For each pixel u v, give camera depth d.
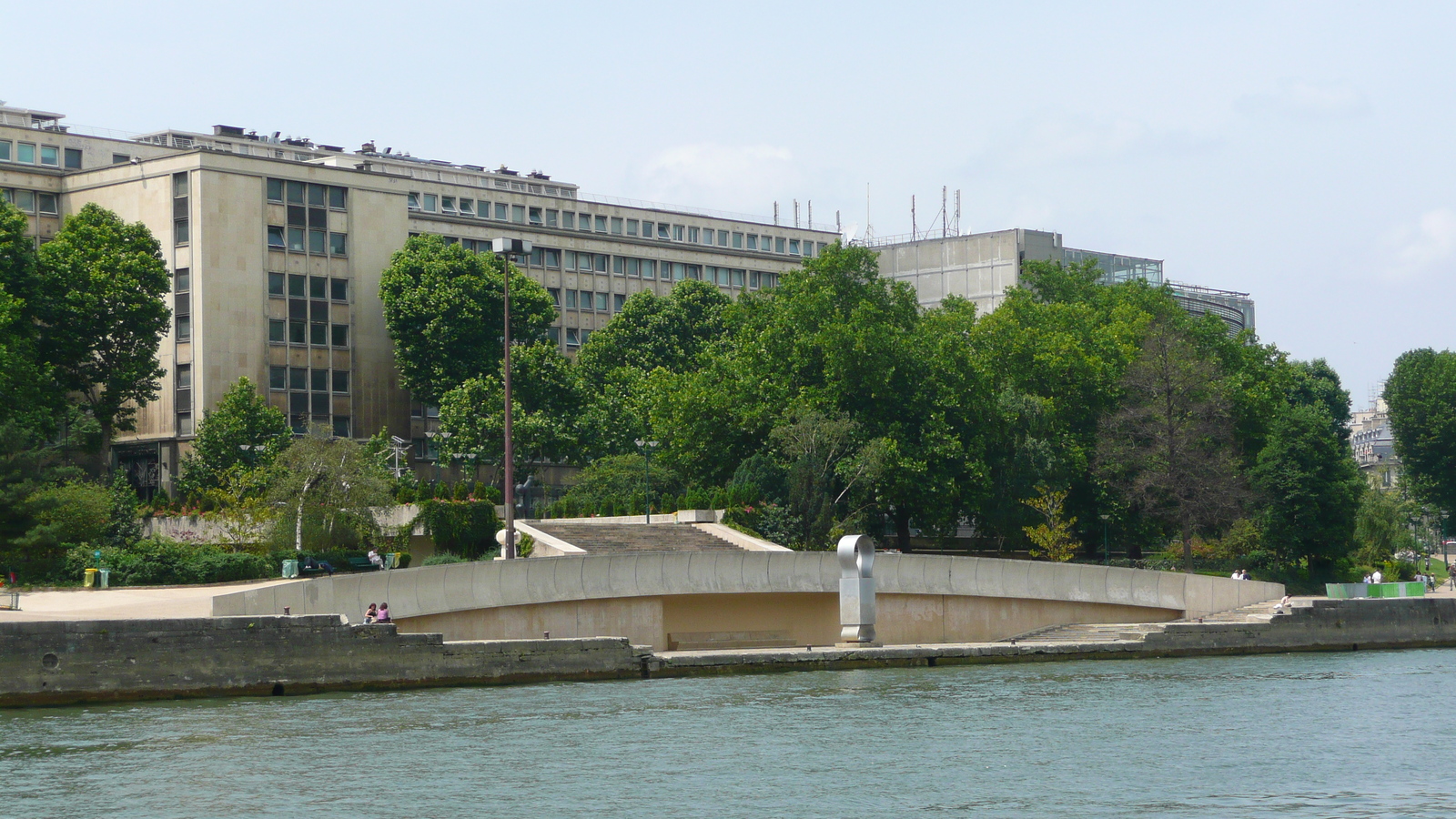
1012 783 31.22
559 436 103.19
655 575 58.12
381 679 45.50
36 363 87.00
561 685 48.34
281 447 94.06
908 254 165.38
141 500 106.12
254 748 34.69
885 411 90.00
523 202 142.62
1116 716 41.72
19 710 39.69
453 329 109.94
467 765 32.81
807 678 51.75
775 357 94.38
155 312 94.56
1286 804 28.97
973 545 102.62
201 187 106.38
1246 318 194.00
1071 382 100.75
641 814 27.86
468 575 53.22
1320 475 98.19
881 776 31.84
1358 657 63.09
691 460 92.25
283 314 110.25
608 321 142.88
